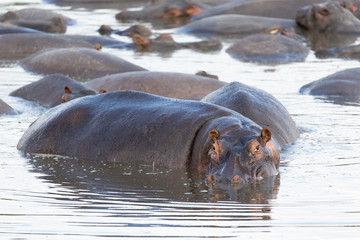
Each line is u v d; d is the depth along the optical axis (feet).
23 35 239.71
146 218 79.05
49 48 227.81
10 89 170.50
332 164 104.01
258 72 198.18
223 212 81.41
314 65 212.02
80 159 109.60
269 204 84.43
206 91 166.91
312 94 164.96
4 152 113.29
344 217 78.79
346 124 132.46
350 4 316.60
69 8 366.84
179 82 167.94
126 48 249.14
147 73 171.83
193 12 334.24
